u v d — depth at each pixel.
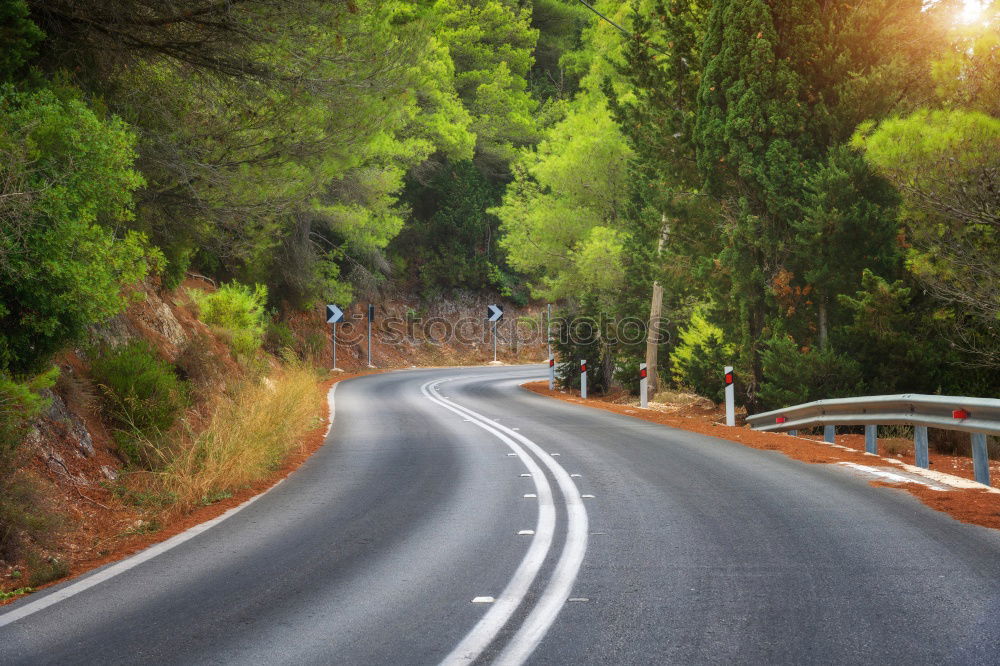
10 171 6.43
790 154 15.10
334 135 12.83
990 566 5.13
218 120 12.24
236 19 10.06
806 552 5.61
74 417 9.08
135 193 12.14
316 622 4.47
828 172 14.12
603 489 8.37
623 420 16.56
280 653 4.01
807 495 7.71
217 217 13.42
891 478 8.49
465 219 47.50
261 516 7.62
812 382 14.73
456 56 45.38
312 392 19.00
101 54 10.63
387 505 7.98
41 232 6.76
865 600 4.53
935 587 4.73
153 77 11.73
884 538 5.94
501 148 46.47
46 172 6.93
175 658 3.98
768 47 15.13
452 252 47.78
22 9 8.12
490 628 4.28
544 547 6.01
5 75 8.14
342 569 5.61
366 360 41.38
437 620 4.45
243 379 16.27
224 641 4.20
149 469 9.29
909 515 6.70
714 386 18.75
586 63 38.44
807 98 15.50
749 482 8.55
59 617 4.71
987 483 8.11
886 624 4.14
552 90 53.31
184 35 10.49
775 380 15.02
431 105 39.12
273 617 4.59
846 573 5.07
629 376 25.25
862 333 14.42
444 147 40.56
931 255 12.63
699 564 5.40
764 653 3.81
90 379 10.12
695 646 3.93
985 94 11.48
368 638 4.19
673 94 17.81
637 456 10.76
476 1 46.97
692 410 20.44
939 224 12.34
